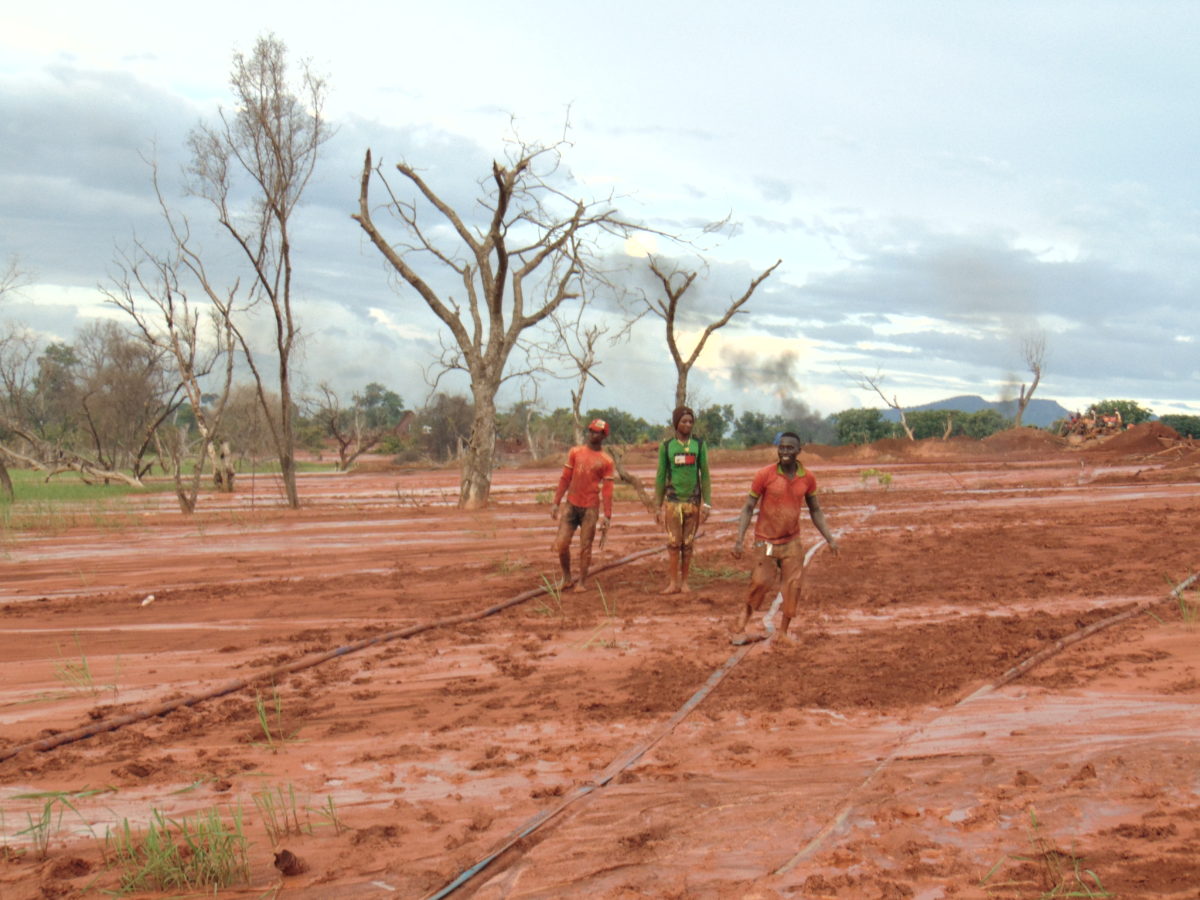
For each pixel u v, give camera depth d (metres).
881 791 4.85
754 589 8.57
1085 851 4.04
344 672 8.05
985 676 7.08
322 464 72.75
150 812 5.14
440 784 5.39
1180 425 70.19
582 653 8.44
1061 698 6.45
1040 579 11.10
